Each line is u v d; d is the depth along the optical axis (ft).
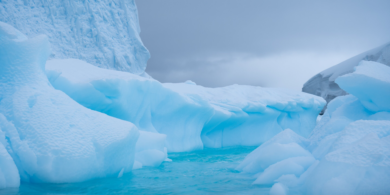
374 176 8.98
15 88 13.79
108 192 11.67
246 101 35.32
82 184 12.03
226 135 35.47
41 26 40.83
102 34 44.39
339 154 10.18
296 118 41.37
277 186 10.69
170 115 26.78
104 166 13.12
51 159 11.33
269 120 38.01
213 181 14.30
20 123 12.31
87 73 22.49
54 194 10.46
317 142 15.84
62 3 43.14
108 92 20.31
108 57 44.19
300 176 12.25
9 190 10.53
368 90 16.92
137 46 47.85
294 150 14.05
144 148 18.51
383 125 12.14
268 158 14.43
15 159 11.61
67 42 42.22
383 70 19.60
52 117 12.64
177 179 14.83
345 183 9.07
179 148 27.25
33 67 14.70
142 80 22.98
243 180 14.33
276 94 42.32
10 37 14.55
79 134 12.57
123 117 22.76
